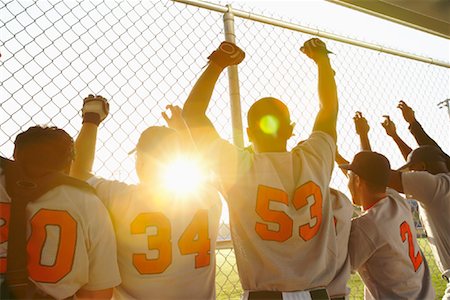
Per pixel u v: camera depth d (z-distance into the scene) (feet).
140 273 4.37
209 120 4.88
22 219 3.85
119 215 4.47
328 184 5.17
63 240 3.95
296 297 4.57
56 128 4.29
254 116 5.22
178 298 4.42
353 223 5.87
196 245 4.63
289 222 4.68
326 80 5.74
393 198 6.31
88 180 4.71
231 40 7.36
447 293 7.11
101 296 4.15
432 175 7.02
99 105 5.52
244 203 4.71
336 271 5.25
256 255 4.73
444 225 6.85
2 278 3.71
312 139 5.31
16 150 4.05
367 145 7.86
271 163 4.93
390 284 5.73
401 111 8.87
